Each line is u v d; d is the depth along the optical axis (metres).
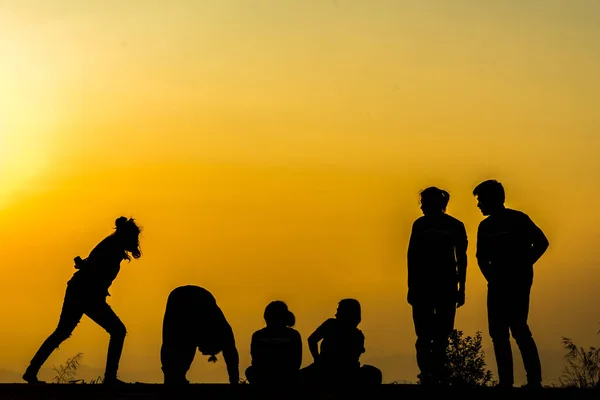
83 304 19.08
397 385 17.56
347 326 17.47
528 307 17.81
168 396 16.78
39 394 17.38
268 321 17.31
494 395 16.78
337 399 16.64
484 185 18.16
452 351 18.09
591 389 17.17
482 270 18.14
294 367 17.17
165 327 17.00
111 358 19.09
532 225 17.94
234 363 17.05
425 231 18.53
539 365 17.62
